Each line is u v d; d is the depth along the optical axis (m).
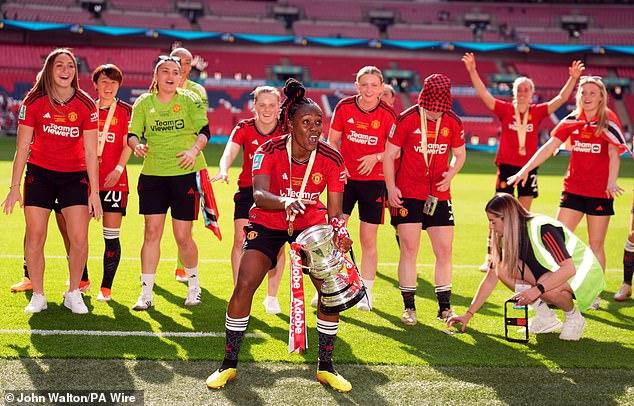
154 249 5.64
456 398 3.86
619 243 9.58
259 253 4.08
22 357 4.30
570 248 5.03
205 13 46.72
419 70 45.91
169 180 5.62
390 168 5.46
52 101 5.02
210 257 8.03
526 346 4.87
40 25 38.50
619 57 47.12
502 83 44.88
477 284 6.91
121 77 6.00
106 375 4.06
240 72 44.28
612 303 6.28
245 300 3.97
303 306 3.88
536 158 6.38
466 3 49.31
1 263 7.13
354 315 5.64
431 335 5.10
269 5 47.81
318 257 3.94
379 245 9.18
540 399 3.87
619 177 21.00
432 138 5.38
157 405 3.66
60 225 6.07
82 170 5.30
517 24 48.66
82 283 6.08
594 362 4.52
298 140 4.01
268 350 4.62
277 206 3.89
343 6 48.72
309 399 3.81
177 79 5.52
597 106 6.06
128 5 45.75
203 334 4.95
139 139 5.54
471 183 18.25
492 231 5.00
